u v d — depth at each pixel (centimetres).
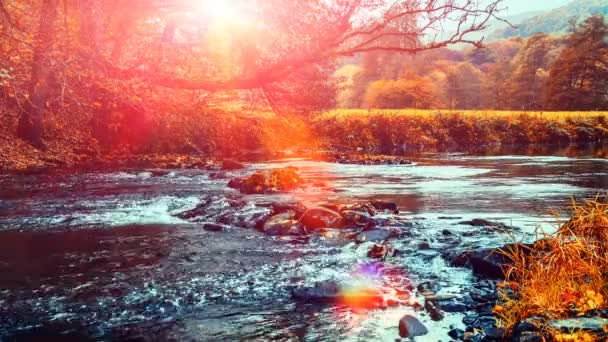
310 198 1437
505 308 546
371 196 1483
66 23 1370
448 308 579
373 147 4341
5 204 1292
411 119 4759
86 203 1318
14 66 1345
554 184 1769
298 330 524
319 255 825
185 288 660
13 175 1917
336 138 4203
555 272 546
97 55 1385
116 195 1460
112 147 2850
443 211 1227
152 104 1572
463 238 925
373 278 701
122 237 946
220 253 837
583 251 584
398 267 755
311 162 2745
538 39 15062
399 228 987
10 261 784
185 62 1588
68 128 2795
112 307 595
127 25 1497
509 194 1518
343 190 1623
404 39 1380
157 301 613
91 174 2002
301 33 1427
